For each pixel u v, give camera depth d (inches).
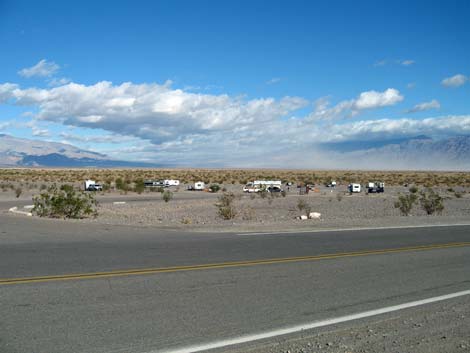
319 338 286.0
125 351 261.1
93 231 792.3
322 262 531.5
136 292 382.6
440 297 385.1
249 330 298.0
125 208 1644.9
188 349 265.4
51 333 286.0
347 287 414.9
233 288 403.2
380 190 2979.8
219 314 328.8
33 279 422.9
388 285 425.4
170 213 1460.4
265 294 385.1
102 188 2893.7
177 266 492.1
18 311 327.0
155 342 275.0
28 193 2428.6
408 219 1091.9
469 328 306.0
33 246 618.2
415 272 486.6
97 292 380.8
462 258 577.6
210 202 1956.2
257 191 2837.1
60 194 1169.4
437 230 882.8
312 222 994.1
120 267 482.6
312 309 346.0
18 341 272.8
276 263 519.2
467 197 2497.5
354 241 709.3
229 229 855.7
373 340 281.7
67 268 474.3
